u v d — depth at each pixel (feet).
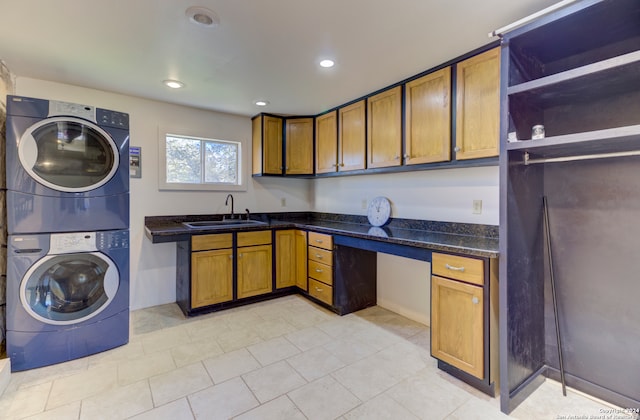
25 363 6.57
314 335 8.24
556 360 6.18
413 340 7.97
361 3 5.18
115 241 7.50
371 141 9.46
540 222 6.16
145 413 5.29
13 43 6.51
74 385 6.08
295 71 7.93
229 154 12.21
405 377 6.35
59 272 6.90
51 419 5.15
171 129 10.69
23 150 6.51
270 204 13.05
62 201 6.91
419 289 9.15
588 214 5.78
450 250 6.20
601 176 5.63
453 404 5.56
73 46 6.66
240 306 10.38
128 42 6.49
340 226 10.41
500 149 5.41
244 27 5.93
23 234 6.56
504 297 5.35
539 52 5.68
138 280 10.29
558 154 5.89
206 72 8.01
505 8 5.31
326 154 11.35
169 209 10.80
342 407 5.46
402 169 8.59
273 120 11.94
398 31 6.06
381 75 8.16
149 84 8.87
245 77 8.34
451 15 5.52
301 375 6.41
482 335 5.70
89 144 7.20
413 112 8.17
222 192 11.87
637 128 4.19
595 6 4.39
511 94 5.32
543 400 5.68
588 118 5.67
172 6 5.26
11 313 6.47
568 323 6.04
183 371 6.55
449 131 7.32
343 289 9.67
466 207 8.03
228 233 9.97
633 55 4.14
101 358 7.09
